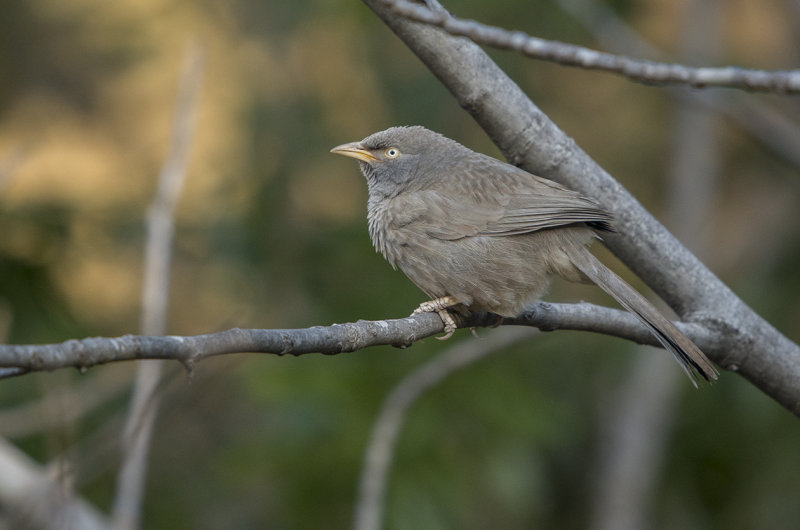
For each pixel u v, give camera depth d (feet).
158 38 53.36
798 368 26.86
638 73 18.08
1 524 23.56
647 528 46.60
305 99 47.93
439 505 37.22
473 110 26.68
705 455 46.39
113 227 43.06
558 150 27.22
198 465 42.11
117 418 32.17
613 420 47.57
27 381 38.32
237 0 52.47
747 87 17.70
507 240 28.43
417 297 41.24
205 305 45.88
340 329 20.38
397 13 18.35
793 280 47.26
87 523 29.94
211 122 51.78
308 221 44.60
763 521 44.24
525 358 44.21
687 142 49.42
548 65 50.60
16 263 40.11
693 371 24.97
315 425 37.99
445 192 29.68
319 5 47.75
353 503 38.01
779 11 53.88
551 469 48.14
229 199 45.47
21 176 51.11
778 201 51.98
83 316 41.47
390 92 47.14
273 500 40.81
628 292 26.68
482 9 45.65
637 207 27.53
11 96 51.90
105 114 53.47
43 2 52.11
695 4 50.65
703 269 27.27
